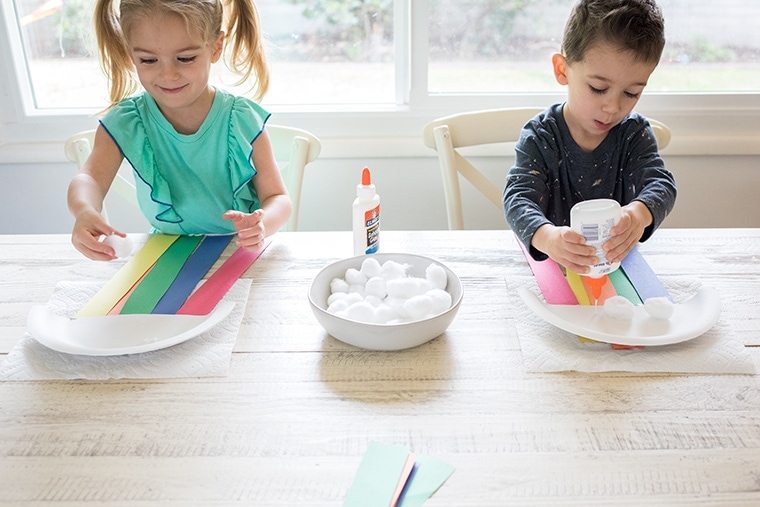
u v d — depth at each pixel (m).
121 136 1.29
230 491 0.67
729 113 1.78
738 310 0.98
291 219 1.46
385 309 0.91
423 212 1.90
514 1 1.74
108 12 1.30
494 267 1.11
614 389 0.82
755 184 1.85
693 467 0.70
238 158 1.32
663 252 1.15
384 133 1.82
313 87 1.85
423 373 0.85
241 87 1.83
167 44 1.13
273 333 0.94
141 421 0.77
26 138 1.83
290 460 0.71
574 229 0.95
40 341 0.89
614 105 1.16
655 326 0.93
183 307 1.00
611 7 1.11
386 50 1.81
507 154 1.81
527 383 0.83
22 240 1.23
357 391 0.82
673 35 1.76
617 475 0.69
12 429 0.76
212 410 0.79
